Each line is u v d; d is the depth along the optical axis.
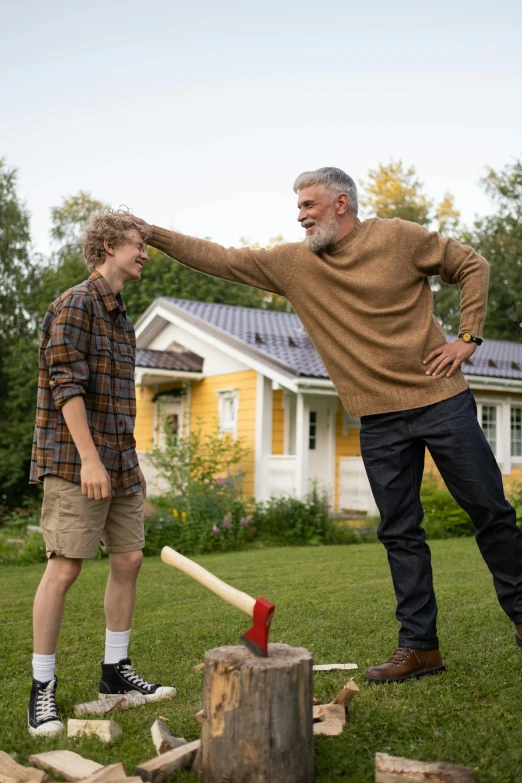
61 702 3.47
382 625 4.96
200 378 15.91
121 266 3.40
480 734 2.88
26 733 3.06
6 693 3.65
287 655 2.61
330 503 14.77
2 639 4.94
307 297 3.86
